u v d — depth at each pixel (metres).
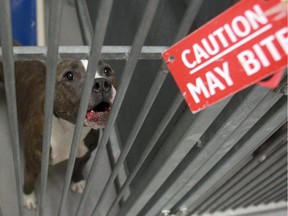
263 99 0.95
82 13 2.56
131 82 1.77
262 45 0.63
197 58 0.69
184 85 0.72
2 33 0.66
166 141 1.17
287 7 0.60
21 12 2.11
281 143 1.32
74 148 1.00
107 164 2.01
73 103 1.35
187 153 1.21
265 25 0.62
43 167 1.06
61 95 1.37
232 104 0.99
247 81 0.66
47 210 1.78
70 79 1.33
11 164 1.87
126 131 1.90
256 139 1.18
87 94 0.84
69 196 1.86
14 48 0.75
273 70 0.63
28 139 1.55
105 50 0.80
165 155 1.18
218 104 0.91
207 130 1.13
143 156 1.13
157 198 1.51
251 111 1.00
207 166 1.29
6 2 0.61
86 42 2.47
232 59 0.66
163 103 1.39
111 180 1.21
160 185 1.36
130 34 1.73
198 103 0.72
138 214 1.74
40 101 1.54
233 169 1.45
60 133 1.51
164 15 1.31
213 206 1.91
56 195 1.84
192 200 1.62
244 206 2.01
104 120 1.27
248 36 0.64
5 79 0.76
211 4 0.95
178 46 0.71
